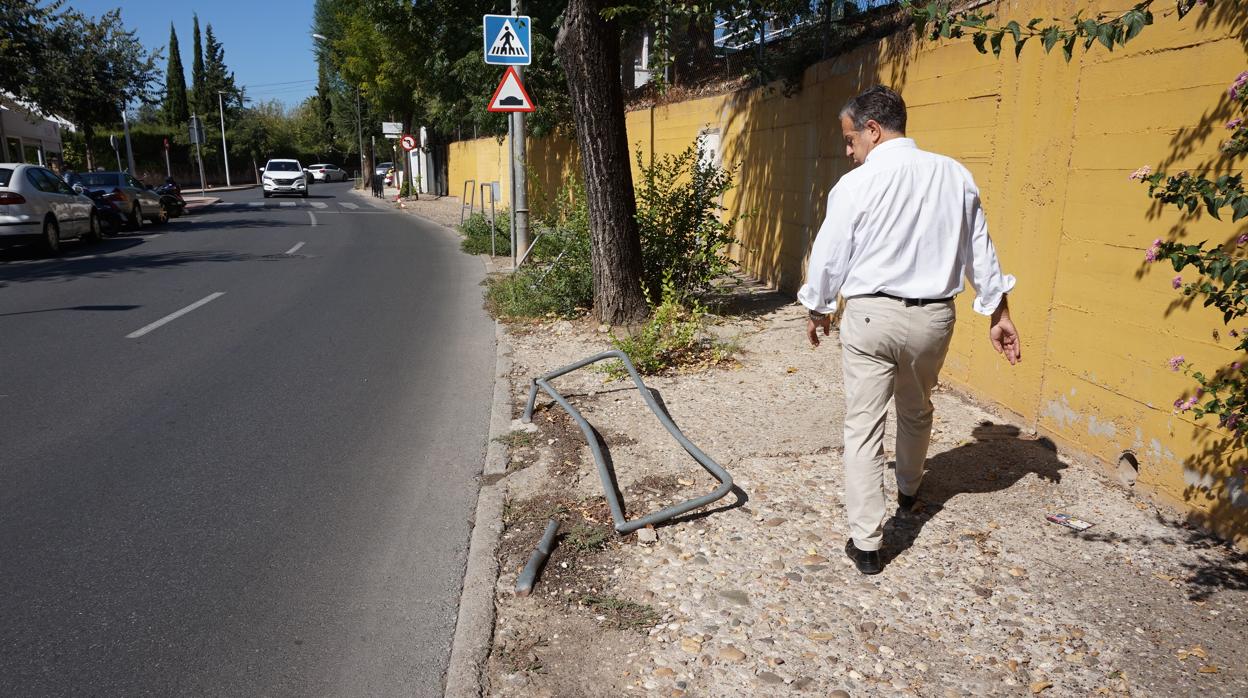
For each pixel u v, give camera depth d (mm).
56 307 9562
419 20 20375
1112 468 4078
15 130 25719
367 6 22922
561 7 17422
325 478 4605
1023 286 4773
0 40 20344
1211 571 3271
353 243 17344
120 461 4828
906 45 6301
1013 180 4855
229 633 3154
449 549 3803
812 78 8602
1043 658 2818
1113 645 2869
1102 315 4105
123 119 38000
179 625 3203
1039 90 4570
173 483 4523
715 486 4262
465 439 5211
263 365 6973
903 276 3160
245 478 4598
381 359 7207
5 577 3547
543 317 8609
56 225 15234
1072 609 3084
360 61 37562
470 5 19203
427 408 5840
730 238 8586
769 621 3078
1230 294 2918
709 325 7926
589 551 3654
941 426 4957
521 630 3098
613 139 7637
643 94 16391
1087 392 4246
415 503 4285
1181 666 2750
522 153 12047
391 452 4996
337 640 3115
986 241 3268
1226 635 2898
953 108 5559
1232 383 3088
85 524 4031
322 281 11727
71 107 23688
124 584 3496
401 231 20578
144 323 8664
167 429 5379
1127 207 3898
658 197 8477
